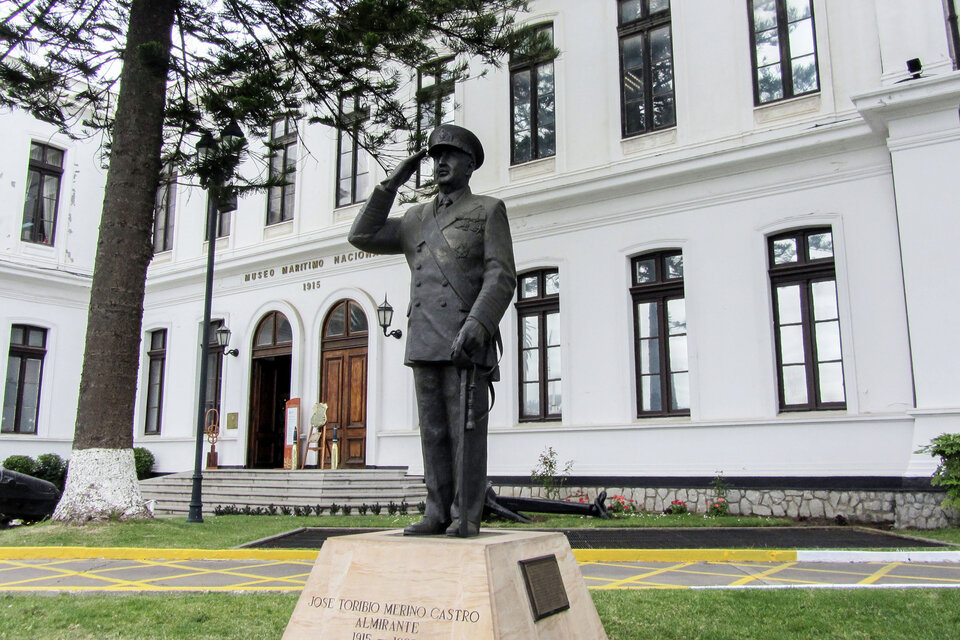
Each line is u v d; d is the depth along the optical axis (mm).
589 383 13703
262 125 11180
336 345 17453
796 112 12539
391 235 4613
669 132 13719
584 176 14344
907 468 10422
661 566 7473
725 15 13398
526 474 13961
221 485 15422
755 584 6277
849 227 11688
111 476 9766
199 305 19984
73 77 12711
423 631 3193
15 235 20047
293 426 17297
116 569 7367
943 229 10430
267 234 19156
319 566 3533
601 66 14648
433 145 4418
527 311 14852
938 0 10797
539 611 3373
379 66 11898
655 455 12758
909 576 6570
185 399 19688
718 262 12742
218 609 5176
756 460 11844
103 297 10047
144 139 10508
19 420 19859
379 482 14711
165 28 10812
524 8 12836
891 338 11109
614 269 13766
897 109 10812
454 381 4141
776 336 12227
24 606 5316
